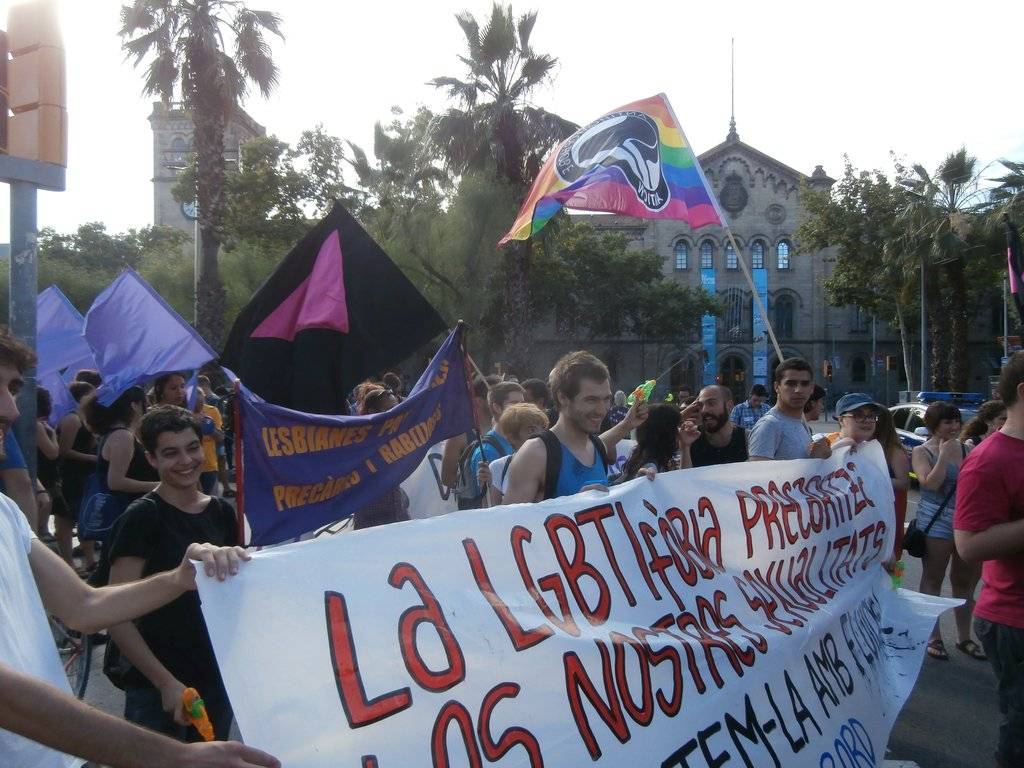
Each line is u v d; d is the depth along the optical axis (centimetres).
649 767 263
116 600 211
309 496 385
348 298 442
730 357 5638
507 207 2702
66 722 153
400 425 421
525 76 2291
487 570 264
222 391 1408
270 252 3469
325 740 210
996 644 327
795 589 381
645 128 609
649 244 5562
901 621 438
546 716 250
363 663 223
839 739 336
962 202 3041
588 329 5209
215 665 300
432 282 2991
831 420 4588
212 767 163
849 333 5697
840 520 424
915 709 497
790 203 5606
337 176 3647
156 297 734
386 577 239
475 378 660
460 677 238
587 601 286
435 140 2361
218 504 329
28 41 607
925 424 610
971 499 318
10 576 187
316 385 434
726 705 298
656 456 462
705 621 320
